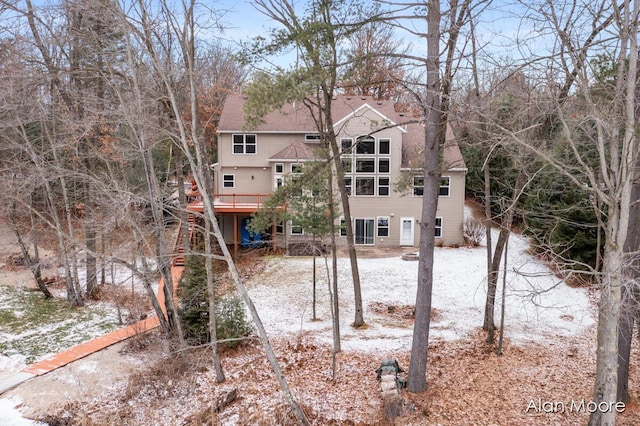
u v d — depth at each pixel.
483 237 26.38
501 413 9.93
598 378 8.74
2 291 19.52
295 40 10.38
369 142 25.61
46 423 10.40
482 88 12.07
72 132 13.99
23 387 11.85
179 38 11.24
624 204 6.74
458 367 12.33
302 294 19.11
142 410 10.82
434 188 10.48
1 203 16.94
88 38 12.61
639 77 7.19
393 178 25.78
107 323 16.44
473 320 15.97
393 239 26.33
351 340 14.45
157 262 14.38
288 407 10.42
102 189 13.72
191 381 11.83
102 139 17.53
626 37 6.54
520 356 12.99
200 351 13.52
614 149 6.95
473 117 10.80
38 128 16.83
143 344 14.27
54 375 12.45
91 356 13.62
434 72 9.66
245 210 24.19
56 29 16.50
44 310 17.69
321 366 12.72
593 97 7.89
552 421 9.56
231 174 26.94
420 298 10.80
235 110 27.39
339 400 10.83
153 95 12.50
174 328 14.07
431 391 10.98
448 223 25.92
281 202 12.72
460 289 19.09
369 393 11.08
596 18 7.25
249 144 26.70
